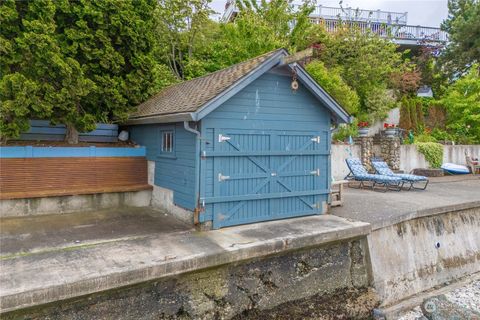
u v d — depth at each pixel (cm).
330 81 1250
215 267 451
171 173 657
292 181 649
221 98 525
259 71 561
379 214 670
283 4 1509
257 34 1276
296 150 648
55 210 664
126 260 414
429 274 678
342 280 570
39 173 652
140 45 771
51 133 766
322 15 2145
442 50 2034
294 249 516
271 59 569
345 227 574
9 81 572
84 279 355
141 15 783
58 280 352
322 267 552
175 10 1354
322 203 686
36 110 611
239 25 1291
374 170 1217
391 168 1294
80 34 679
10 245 472
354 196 893
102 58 711
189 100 610
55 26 634
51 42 603
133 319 395
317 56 1551
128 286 385
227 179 574
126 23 729
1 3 615
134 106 816
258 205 611
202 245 477
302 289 529
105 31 716
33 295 328
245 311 478
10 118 608
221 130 563
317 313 516
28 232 536
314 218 645
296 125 648
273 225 592
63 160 675
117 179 734
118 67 736
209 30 1507
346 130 1262
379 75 1533
